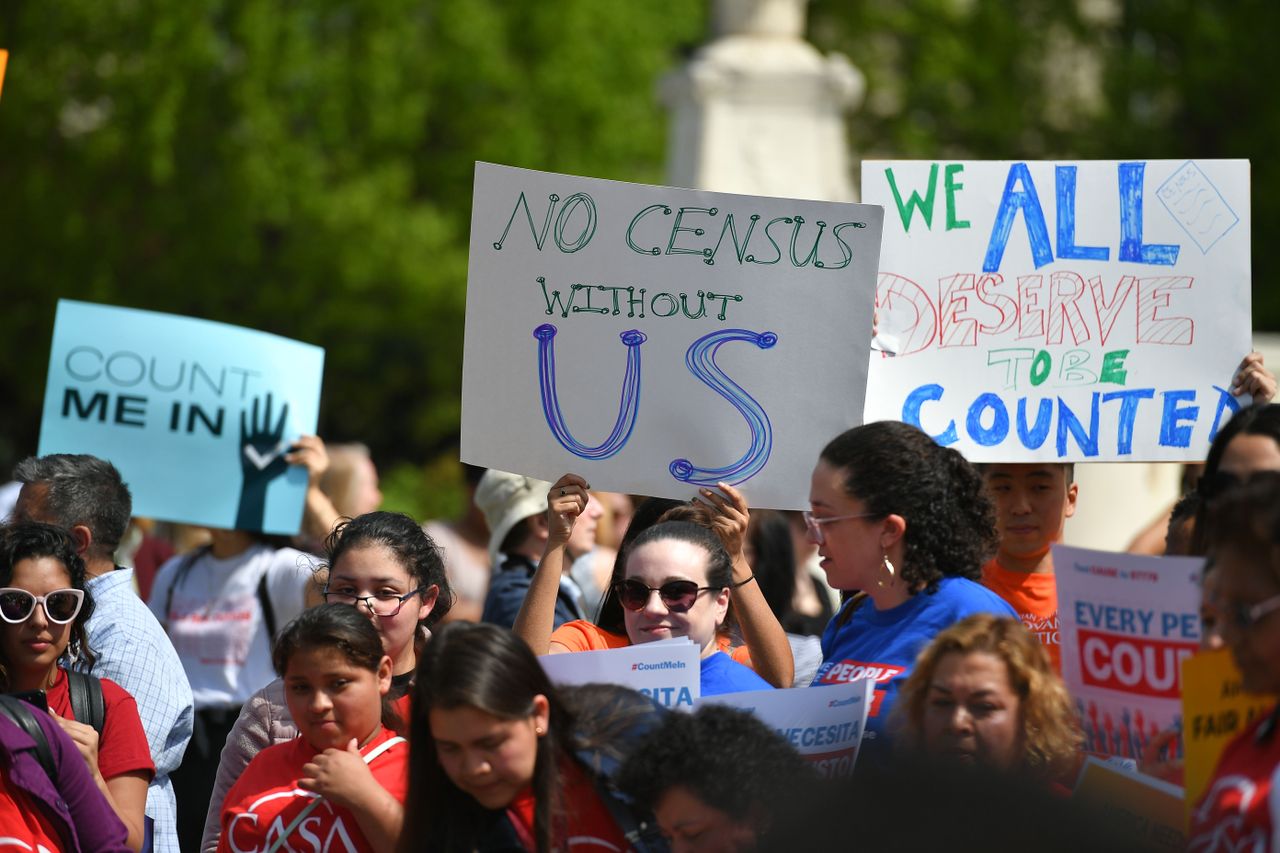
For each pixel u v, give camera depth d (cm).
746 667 1162
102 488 1329
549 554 1252
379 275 5088
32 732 1029
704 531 1170
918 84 5894
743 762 872
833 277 1284
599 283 1291
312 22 5106
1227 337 1395
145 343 1678
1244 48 5525
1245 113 5638
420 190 5341
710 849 868
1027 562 1412
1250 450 1045
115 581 1304
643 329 1288
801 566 1941
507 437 1290
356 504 2052
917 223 1430
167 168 4831
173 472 1666
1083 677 988
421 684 945
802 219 1285
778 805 824
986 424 1408
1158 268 1404
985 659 920
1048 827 596
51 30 4869
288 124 5059
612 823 964
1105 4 6256
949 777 612
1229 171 1401
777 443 1283
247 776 1091
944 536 1085
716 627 1223
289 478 1672
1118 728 973
